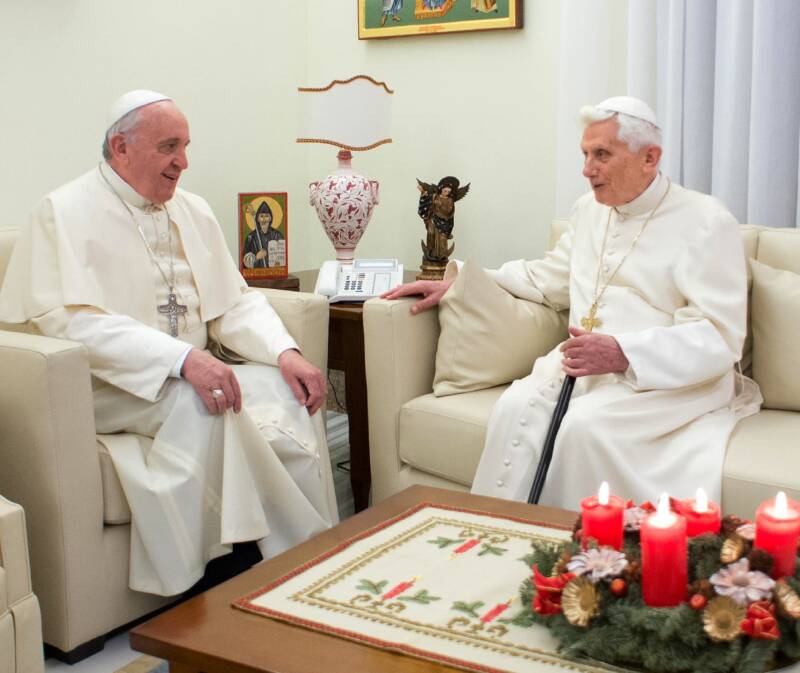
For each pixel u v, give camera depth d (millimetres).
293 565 1805
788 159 3221
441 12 3963
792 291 2713
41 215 2643
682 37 3311
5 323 2744
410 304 2900
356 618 1587
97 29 3496
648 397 2551
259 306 2953
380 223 4336
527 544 1870
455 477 2746
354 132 3623
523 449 2600
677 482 2410
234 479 2473
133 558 2430
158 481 2414
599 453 2473
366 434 3297
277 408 2703
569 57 3545
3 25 3207
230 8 3990
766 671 1393
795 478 2254
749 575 1422
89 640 2383
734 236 2674
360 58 4254
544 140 3846
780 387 2715
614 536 1561
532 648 1487
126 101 2674
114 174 2723
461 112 4035
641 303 2764
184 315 2836
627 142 2682
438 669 1436
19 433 2279
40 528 2307
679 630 1379
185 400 2496
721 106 3283
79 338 2537
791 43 3158
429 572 1757
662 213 2770
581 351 2547
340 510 3404
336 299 3324
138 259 2736
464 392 2879
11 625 1916
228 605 1649
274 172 4293
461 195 3490
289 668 1439
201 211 2961
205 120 3943
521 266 3109
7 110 3250
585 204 3025
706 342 2568
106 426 2604
